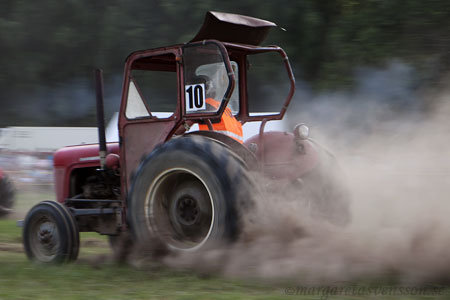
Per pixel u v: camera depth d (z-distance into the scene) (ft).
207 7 269.44
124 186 62.64
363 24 221.25
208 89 59.06
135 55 62.49
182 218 56.95
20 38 310.24
